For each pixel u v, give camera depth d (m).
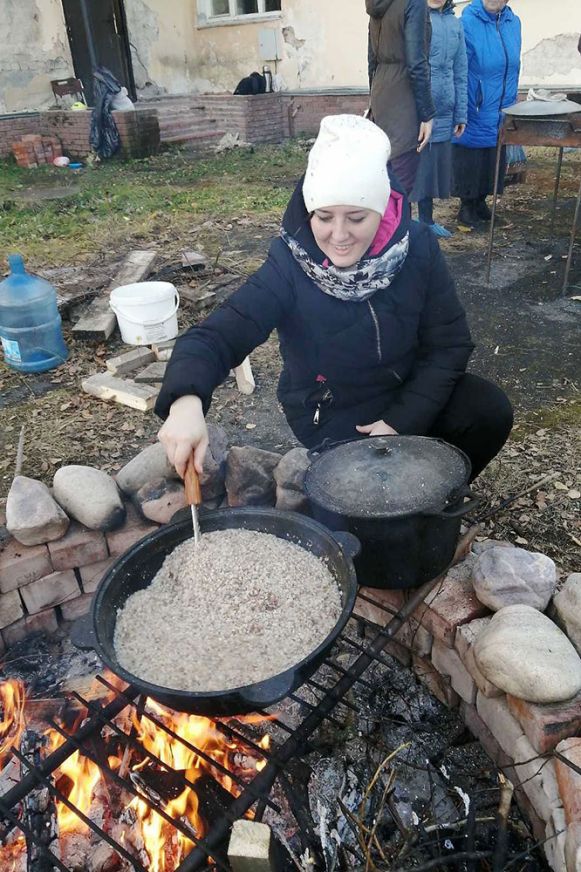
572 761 1.44
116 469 3.12
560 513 2.64
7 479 3.06
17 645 2.28
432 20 5.09
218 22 12.04
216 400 3.74
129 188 9.14
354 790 1.74
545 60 8.71
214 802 1.72
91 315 4.65
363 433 2.10
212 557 1.70
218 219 7.27
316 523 1.72
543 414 3.38
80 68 12.12
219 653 1.48
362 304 1.97
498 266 5.48
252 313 1.92
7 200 8.64
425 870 1.46
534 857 1.57
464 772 1.77
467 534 2.04
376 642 1.74
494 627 1.63
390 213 1.91
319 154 1.74
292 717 1.95
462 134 5.90
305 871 1.56
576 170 8.37
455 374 2.08
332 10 10.80
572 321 4.45
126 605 1.63
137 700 1.93
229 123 12.08
